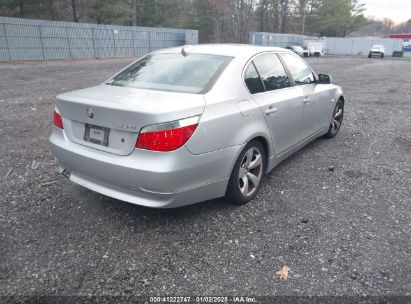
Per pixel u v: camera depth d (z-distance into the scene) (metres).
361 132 6.75
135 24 53.31
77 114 3.19
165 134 2.79
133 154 2.90
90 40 30.53
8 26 24.41
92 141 3.16
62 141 3.42
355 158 5.28
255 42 47.59
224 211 3.61
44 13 38.97
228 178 3.38
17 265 2.76
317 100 5.04
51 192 3.95
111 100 3.06
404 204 3.85
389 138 6.38
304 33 72.25
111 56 32.72
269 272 2.73
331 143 6.01
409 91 13.01
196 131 2.97
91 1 45.34
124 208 3.62
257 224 3.39
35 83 13.54
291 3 68.88
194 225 3.35
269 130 3.88
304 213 3.62
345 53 61.69
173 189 2.91
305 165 4.95
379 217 3.56
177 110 2.88
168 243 3.07
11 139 5.89
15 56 25.25
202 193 3.19
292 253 2.96
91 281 2.61
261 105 3.73
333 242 3.12
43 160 4.93
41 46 26.80
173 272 2.71
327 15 69.12
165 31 37.66
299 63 4.91
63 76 16.31
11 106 8.66
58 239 3.09
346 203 3.85
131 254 2.92
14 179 4.28
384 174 4.68
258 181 3.89
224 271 2.74
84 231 3.22
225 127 3.23
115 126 2.94
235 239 3.14
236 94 3.48
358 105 9.76
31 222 3.35
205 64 3.68
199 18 62.19
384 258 2.91
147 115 2.77
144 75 3.79
